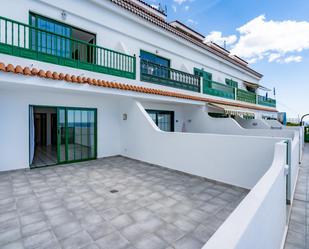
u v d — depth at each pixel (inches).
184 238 149.9
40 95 350.0
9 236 149.1
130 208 199.6
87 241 143.9
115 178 300.0
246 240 66.0
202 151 300.8
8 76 244.1
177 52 600.7
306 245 140.9
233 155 266.8
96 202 212.7
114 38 450.9
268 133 477.4
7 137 317.7
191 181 291.0
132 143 432.5
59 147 380.5
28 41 332.8
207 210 198.1
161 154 363.6
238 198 229.8
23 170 334.0
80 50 443.5
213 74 754.2
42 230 157.5
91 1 404.5
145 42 513.3
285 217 162.4
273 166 143.6
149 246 139.4
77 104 397.7
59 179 291.0
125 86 375.6
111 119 456.1
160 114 547.5
